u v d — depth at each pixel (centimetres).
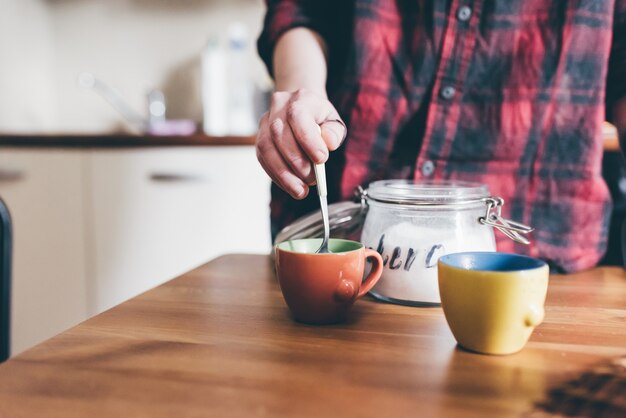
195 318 53
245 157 152
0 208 70
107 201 153
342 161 84
